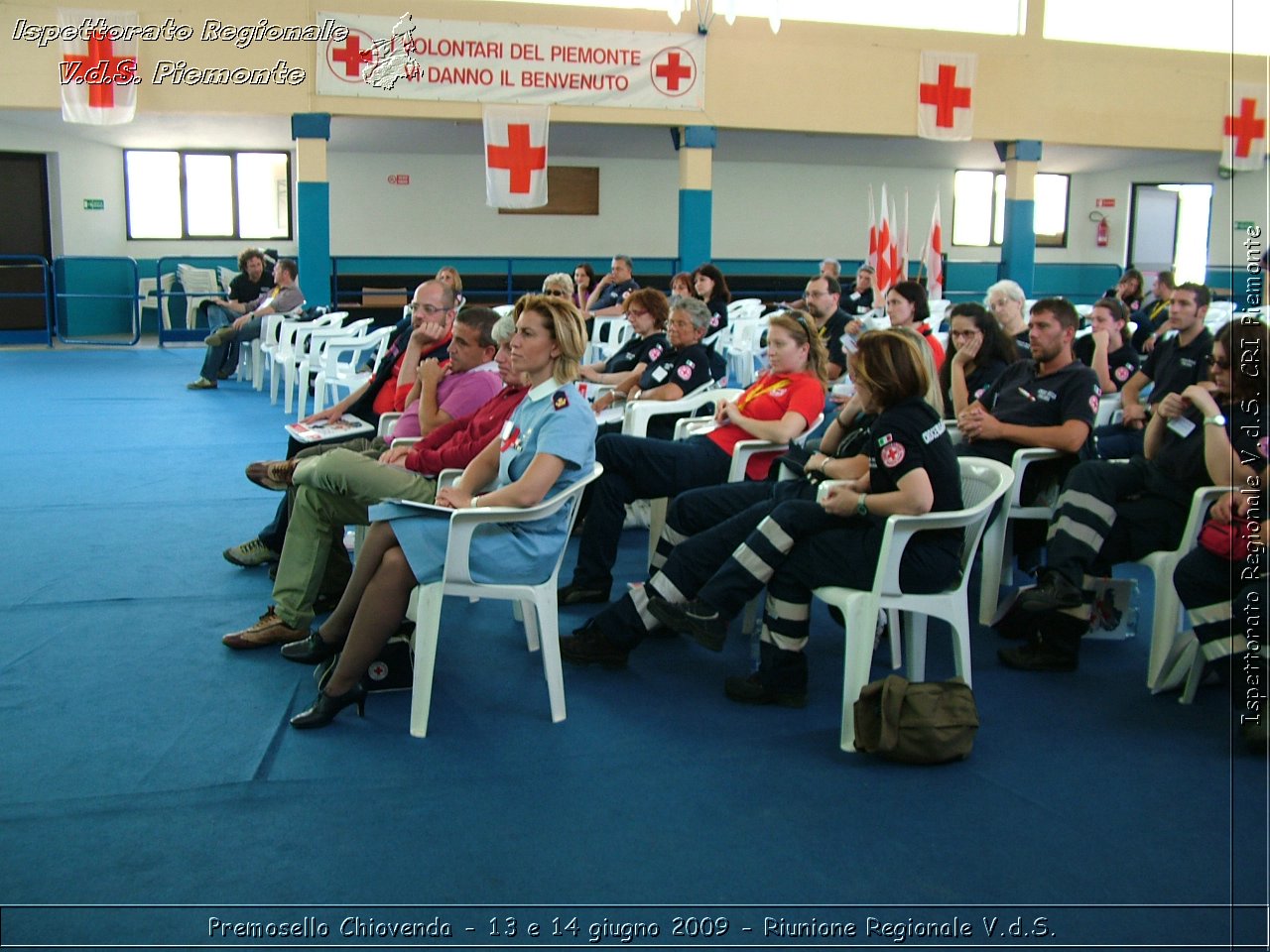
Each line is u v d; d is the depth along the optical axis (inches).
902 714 102.7
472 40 444.8
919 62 492.7
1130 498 126.3
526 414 116.4
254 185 555.2
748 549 114.6
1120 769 102.3
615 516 149.4
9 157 508.4
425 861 85.8
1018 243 523.2
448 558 106.4
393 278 537.3
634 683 123.0
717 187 598.2
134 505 203.2
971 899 81.4
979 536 114.0
